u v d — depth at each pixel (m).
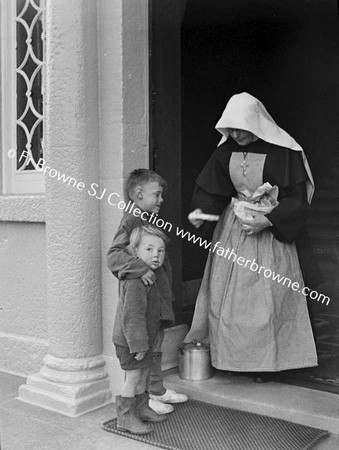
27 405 3.77
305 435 3.15
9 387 4.12
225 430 3.25
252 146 3.80
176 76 4.16
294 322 3.69
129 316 3.08
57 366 3.75
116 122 3.74
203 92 5.81
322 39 6.73
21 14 4.58
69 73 3.72
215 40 6.04
